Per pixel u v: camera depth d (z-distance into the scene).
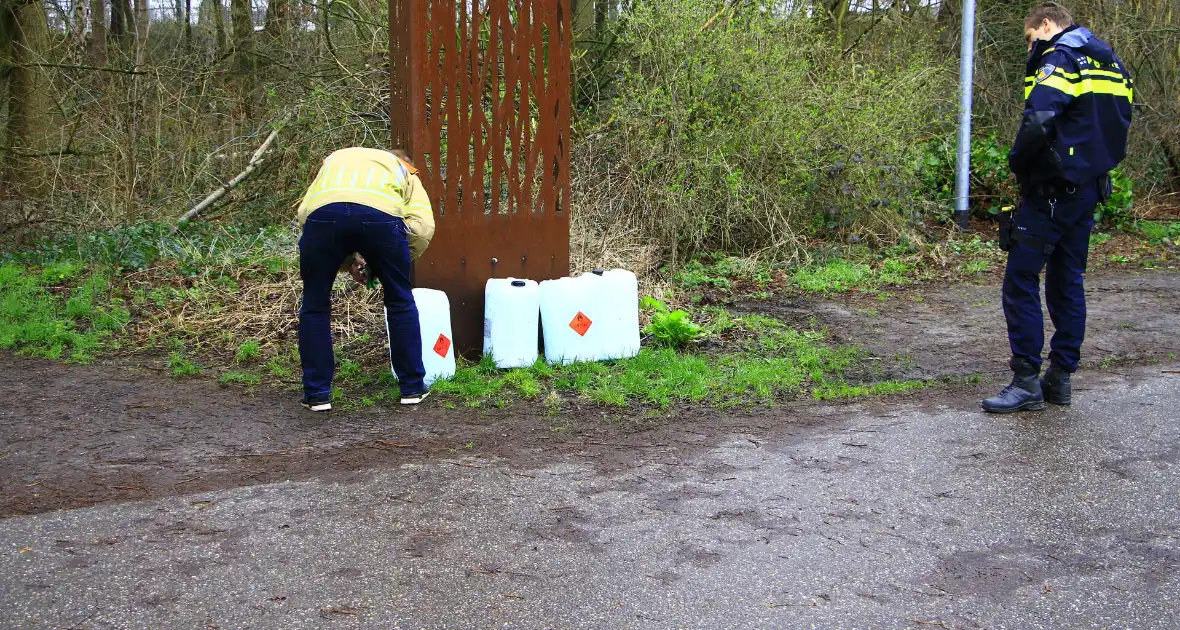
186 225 8.61
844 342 6.24
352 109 9.00
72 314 6.50
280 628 2.68
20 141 9.20
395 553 3.15
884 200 8.98
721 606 2.80
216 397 5.02
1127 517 3.40
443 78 5.37
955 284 8.20
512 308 5.42
